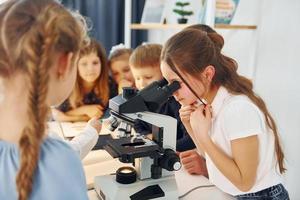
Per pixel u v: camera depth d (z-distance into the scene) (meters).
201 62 1.04
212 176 1.17
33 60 0.68
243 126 1.01
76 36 0.74
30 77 0.68
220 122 1.06
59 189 0.70
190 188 1.16
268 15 1.65
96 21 2.47
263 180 1.09
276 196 1.12
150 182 1.06
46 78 0.69
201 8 1.75
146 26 2.05
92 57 1.75
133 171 1.07
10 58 0.68
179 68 1.03
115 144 1.09
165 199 1.04
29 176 0.68
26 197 0.67
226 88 1.08
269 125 1.09
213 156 1.04
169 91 1.02
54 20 0.70
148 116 1.04
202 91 1.07
